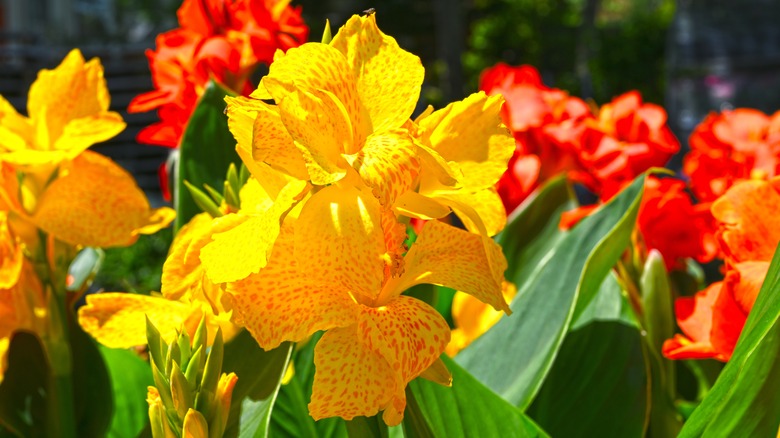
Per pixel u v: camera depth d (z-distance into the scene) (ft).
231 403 2.64
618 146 3.90
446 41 35.73
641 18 39.19
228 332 2.70
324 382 2.38
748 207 2.88
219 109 3.33
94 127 3.23
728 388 2.41
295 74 2.43
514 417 2.76
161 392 2.43
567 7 39.81
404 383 2.37
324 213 2.39
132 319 2.74
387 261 2.38
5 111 3.23
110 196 3.22
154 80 3.84
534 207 3.83
